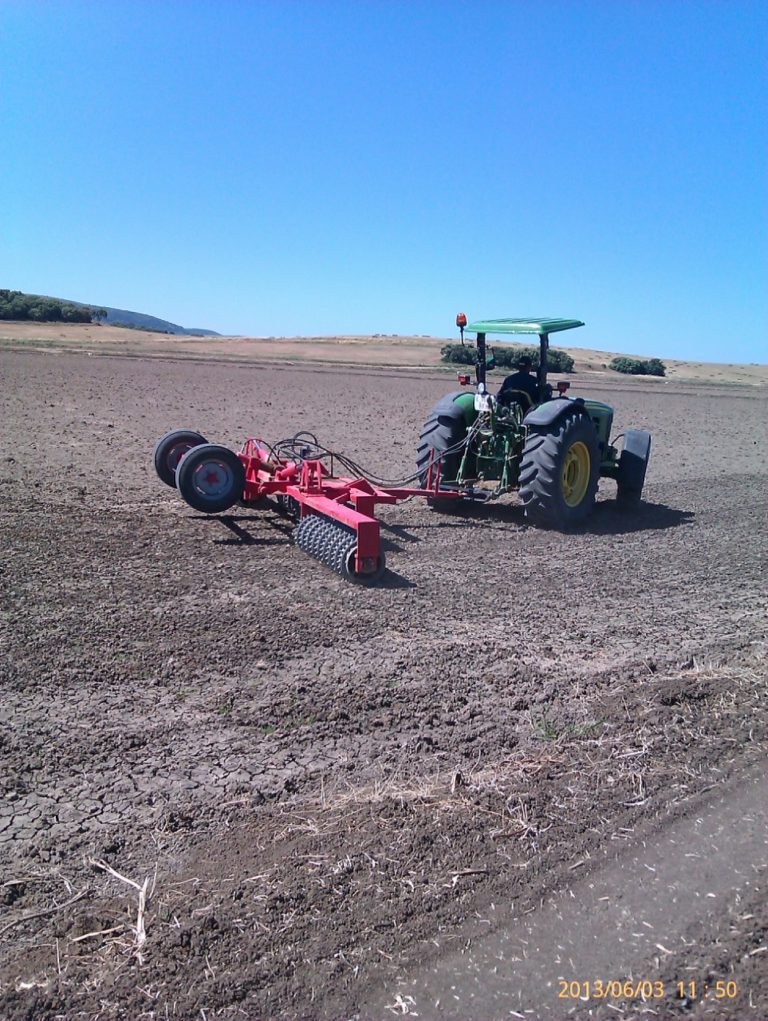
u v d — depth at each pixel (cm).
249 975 278
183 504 972
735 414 2762
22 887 320
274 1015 264
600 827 365
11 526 828
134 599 633
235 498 871
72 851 341
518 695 494
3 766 397
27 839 347
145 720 447
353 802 378
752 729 460
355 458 1423
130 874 328
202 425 1723
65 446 1354
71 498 970
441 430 1011
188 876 327
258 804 375
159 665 515
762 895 324
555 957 290
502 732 447
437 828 359
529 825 363
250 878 325
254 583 688
